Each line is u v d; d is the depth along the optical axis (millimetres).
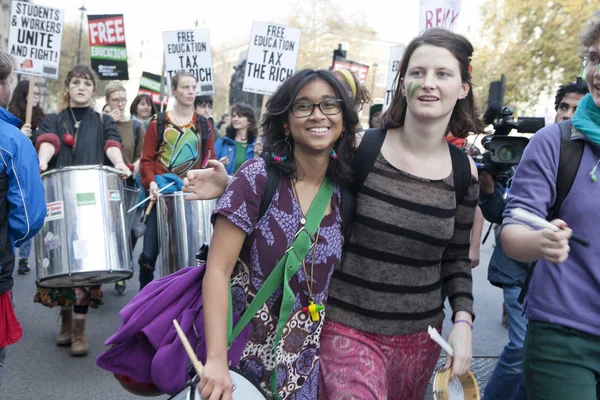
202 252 2654
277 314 2414
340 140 2535
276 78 8555
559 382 2490
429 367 2783
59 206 4336
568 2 24156
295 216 2410
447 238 2641
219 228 2346
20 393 4453
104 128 5445
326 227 2469
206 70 9328
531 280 2617
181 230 4836
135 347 2469
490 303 7500
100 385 4648
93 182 4398
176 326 2266
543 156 2508
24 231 3264
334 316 2654
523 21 25406
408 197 2584
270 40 8539
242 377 2316
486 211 3537
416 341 2709
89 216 4352
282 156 2447
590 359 2480
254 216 2361
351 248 2641
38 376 4758
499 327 6469
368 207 2590
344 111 2467
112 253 4395
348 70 2840
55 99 47250
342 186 2580
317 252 2439
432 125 2588
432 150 2631
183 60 9297
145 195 6844
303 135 2418
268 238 2385
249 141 8156
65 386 4602
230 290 2443
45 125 5312
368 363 2590
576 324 2457
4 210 3213
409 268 2633
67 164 5277
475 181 2725
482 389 4586
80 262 4301
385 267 2617
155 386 2545
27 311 6371
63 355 5207
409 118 2609
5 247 3207
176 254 4855
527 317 2611
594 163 2475
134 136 7973
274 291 2406
